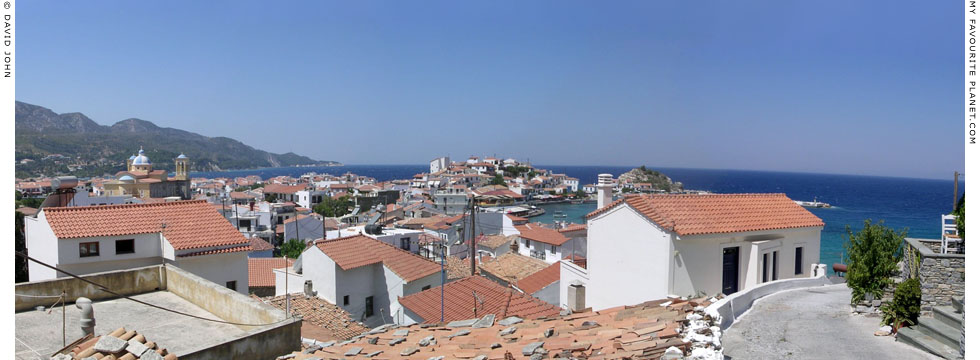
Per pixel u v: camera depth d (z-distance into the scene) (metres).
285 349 12.53
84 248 26.69
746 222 24.39
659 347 10.28
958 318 13.63
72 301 15.50
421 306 27.03
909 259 17.02
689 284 22.86
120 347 10.29
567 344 11.30
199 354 10.84
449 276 40.03
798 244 25.67
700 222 23.56
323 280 33.03
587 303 27.64
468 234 74.19
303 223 81.94
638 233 24.27
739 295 17.80
